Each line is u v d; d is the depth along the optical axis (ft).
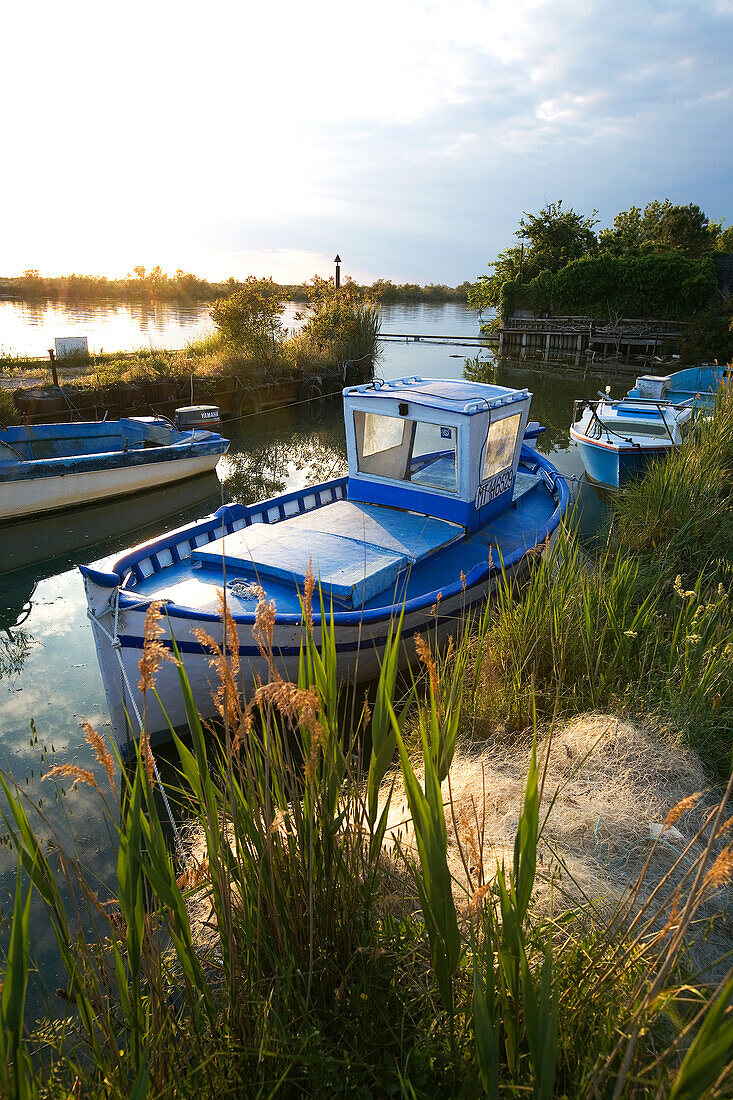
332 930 6.13
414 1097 4.87
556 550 16.08
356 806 6.39
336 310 73.10
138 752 4.85
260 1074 5.19
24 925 4.01
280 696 4.66
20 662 20.59
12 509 31.65
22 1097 4.05
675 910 5.09
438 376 78.28
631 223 134.62
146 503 36.35
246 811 5.74
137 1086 4.35
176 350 63.36
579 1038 5.30
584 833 8.49
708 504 20.90
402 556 17.63
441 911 4.68
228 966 5.77
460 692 6.50
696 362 79.66
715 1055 3.44
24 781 14.92
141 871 5.16
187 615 13.98
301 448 48.85
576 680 12.73
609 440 34.60
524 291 107.65
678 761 9.97
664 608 15.80
